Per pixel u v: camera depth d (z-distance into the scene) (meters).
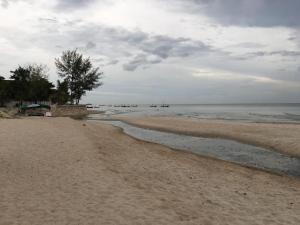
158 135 30.69
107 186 10.25
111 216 7.70
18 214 7.54
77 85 87.94
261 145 23.33
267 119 55.50
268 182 12.88
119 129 34.25
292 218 8.52
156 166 14.44
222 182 12.33
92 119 55.69
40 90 84.50
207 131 31.52
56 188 9.80
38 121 34.62
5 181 10.30
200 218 8.03
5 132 22.11
